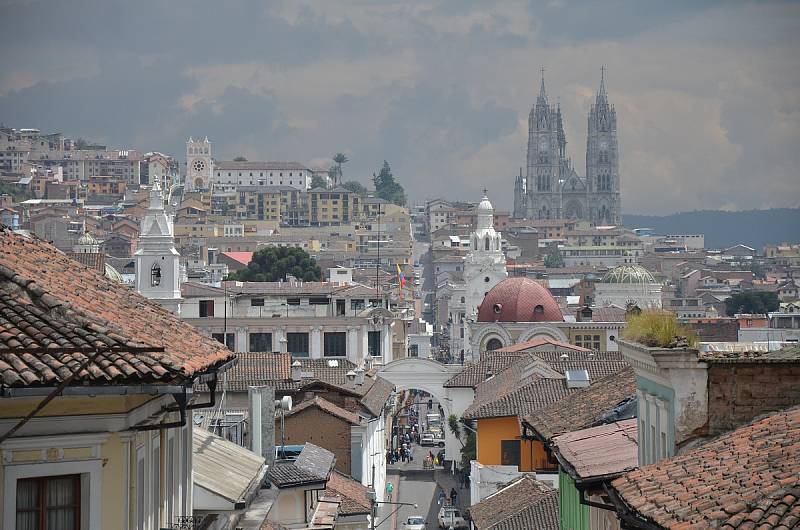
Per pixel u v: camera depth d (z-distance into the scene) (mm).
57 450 35250
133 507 37656
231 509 52344
